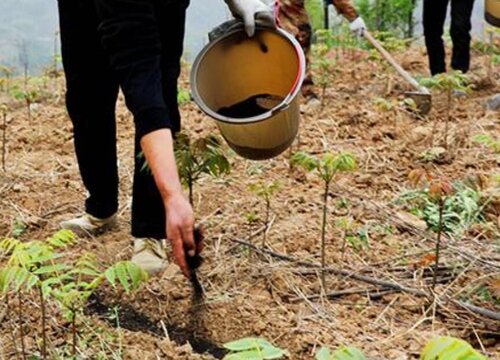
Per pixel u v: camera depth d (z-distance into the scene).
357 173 4.08
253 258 3.24
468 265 3.13
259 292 3.04
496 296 2.96
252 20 2.81
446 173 4.11
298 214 3.60
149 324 2.91
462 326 2.82
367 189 3.91
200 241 2.54
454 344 1.77
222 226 3.48
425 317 2.87
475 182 3.71
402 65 7.11
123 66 2.45
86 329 2.79
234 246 3.31
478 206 3.63
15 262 2.39
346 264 3.21
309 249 3.31
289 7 5.31
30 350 2.70
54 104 5.77
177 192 2.36
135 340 2.77
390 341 2.74
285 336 2.79
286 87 2.90
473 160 4.24
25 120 5.16
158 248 3.15
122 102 5.68
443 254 3.24
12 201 3.80
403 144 4.52
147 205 3.09
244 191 3.84
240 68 2.90
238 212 3.62
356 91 6.02
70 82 3.19
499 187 3.74
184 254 2.38
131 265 2.41
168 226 2.36
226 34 2.85
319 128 4.76
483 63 7.05
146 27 2.45
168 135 2.40
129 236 3.44
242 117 2.88
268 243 3.34
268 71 2.90
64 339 2.75
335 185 3.91
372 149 4.41
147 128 2.39
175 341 2.84
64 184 4.00
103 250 3.32
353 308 2.95
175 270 3.12
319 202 3.73
